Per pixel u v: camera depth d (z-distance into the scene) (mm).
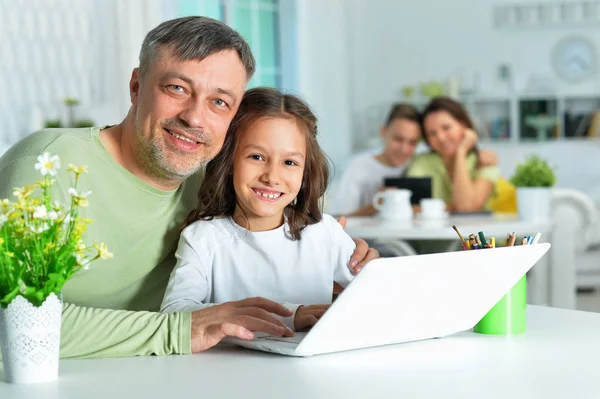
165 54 1300
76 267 1033
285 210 1557
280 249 1520
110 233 1406
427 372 1037
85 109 5422
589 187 6828
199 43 1292
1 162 1372
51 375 1011
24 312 982
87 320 1148
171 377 1020
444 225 3268
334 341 1122
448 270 1145
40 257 989
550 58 7180
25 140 1377
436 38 7418
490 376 1014
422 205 3721
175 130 1325
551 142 7016
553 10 7133
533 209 3510
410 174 4438
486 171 4391
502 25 7234
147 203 1435
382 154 4555
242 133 1476
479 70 7312
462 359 1112
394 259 1078
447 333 1248
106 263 1411
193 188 1559
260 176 1463
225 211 1524
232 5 6770
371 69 7594
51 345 1005
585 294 5391
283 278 1519
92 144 1395
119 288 1455
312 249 1550
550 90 7156
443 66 7410
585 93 7105
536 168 3553
